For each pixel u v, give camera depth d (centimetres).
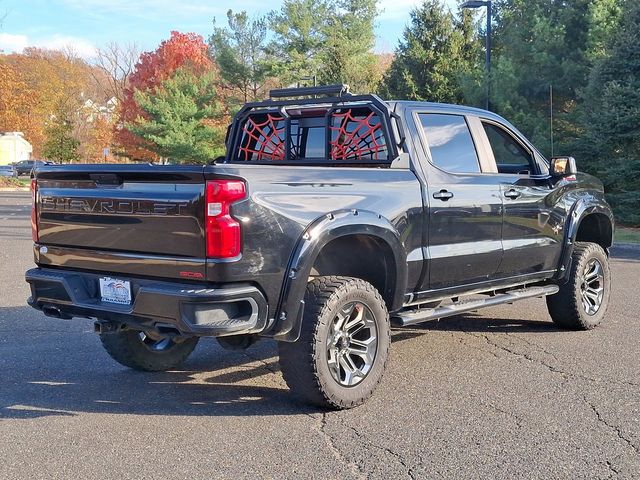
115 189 456
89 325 744
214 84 4434
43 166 497
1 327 729
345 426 444
